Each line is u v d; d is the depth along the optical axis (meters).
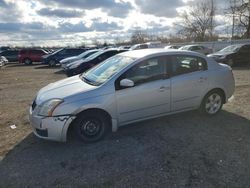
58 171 3.78
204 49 25.88
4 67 25.58
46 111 4.39
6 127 5.76
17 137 5.12
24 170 3.84
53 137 4.41
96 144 4.61
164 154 4.14
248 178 3.42
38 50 29.59
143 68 4.92
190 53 5.43
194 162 3.86
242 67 17.48
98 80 4.91
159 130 5.12
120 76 4.73
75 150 4.41
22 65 27.86
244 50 18.27
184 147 4.36
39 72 18.88
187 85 5.29
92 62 13.73
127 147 4.45
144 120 5.09
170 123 5.46
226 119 5.63
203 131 5.01
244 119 5.62
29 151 4.46
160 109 5.12
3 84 13.04
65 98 4.43
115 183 3.43
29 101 8.44
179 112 5.39
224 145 4.39
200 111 5.68
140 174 3.61
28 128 5.61
